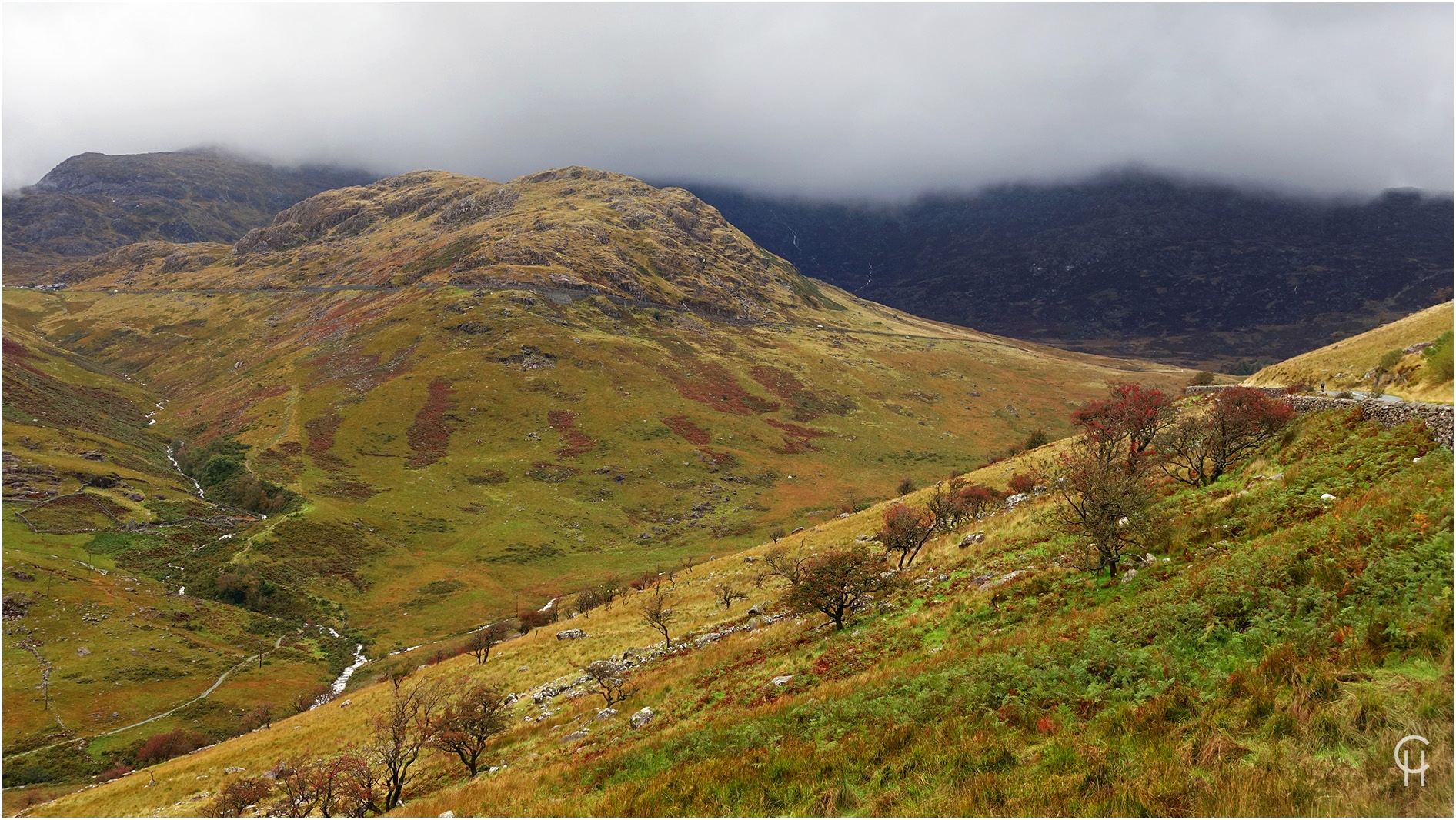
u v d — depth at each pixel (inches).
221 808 1311.5
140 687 3831.2
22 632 4099.4
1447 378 1139.3
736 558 3403.1
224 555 5521.7
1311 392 1686.8
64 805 2022.6
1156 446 1478.8
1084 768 442.6
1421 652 426.9
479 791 829.8
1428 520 574.2
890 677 768.3
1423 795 328.8
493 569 5831.7
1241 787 370.0
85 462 6781.5
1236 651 530.3
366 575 5620.1
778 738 669.3
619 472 7736.2
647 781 651.5
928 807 453.1
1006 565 1179.3
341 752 1678.2
